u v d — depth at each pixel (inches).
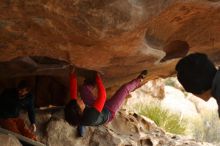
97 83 195.5
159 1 130.3
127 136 306.0
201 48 202.4
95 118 186.9
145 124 342.0
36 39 152.9
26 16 135.3
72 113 192.9
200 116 617.0
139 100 455.5
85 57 164.6
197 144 342.6
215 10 157.3
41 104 286.8
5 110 224.7
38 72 250.1
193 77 105.1
